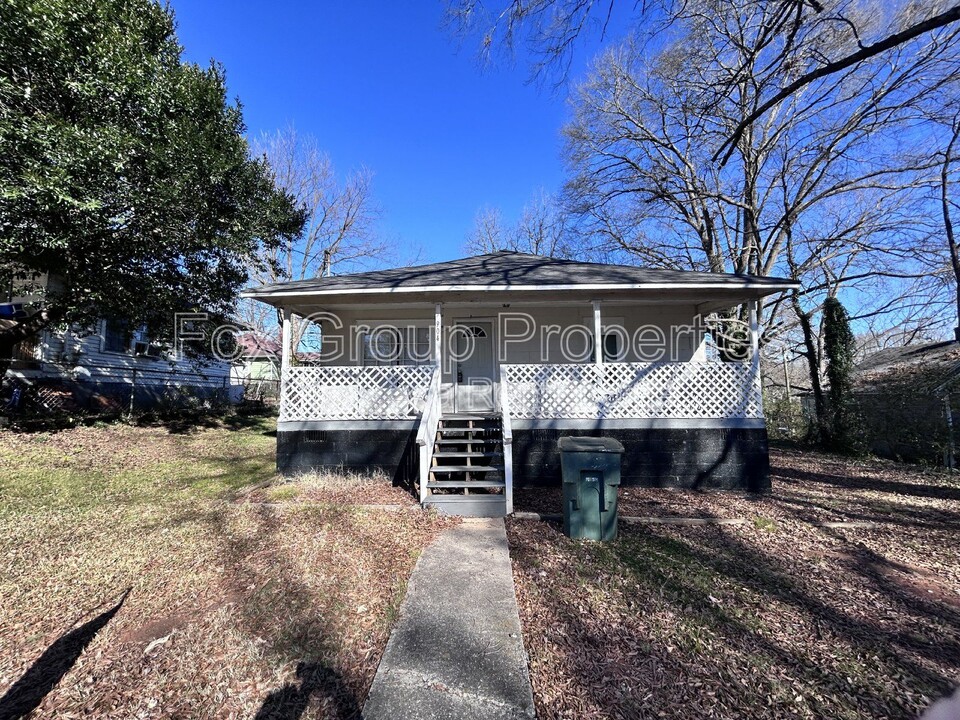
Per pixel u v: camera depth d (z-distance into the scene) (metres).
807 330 14.77
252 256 13.71
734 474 7.22
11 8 7.20
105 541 4.81
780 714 2.31
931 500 6.79
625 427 7.39
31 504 6.13
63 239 7.91
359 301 8.40
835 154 13.80
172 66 9.66
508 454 5.98
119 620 3.27
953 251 10.03
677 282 7.49
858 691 2.49
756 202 15.74
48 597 3.62
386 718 2.28
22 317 11.24
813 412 15.59
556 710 2.33
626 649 2.87
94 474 7.92
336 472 7.58
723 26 8.93
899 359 16.09
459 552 4.55
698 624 3.18
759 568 4.18
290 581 3.78
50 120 7.45
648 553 4.52
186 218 9.59
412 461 7.50
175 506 6.17
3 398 11.08
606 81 16.64
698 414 7.35
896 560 4.43
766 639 3.00
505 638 2.99
